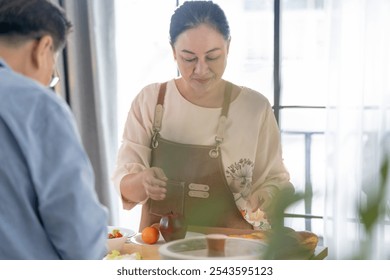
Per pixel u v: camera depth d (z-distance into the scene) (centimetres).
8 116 86
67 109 93
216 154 164
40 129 88
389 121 254
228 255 95
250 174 166
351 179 270
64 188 87
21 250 87
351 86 276
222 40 158
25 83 90
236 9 311
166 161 168
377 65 274
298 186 32
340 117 278
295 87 335
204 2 159
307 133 355
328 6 279
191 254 98
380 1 271
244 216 159
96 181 304
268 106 172
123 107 313
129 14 311
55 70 113
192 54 157
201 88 162
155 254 127
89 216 90
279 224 35
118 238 130
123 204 165
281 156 171
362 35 274
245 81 328
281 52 307
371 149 262
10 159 87
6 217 87
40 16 96
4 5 94
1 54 95
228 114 167
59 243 89
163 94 173
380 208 29
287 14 331
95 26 293
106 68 301
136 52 314
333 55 278
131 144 171
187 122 169
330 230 268
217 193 162
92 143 304
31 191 88
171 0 312
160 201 164
